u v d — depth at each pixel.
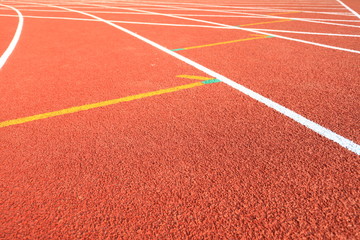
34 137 2.47
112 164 2.10
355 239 1.47
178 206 1.72
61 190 1.88
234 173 1.97
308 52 4.86
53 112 2.89
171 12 10.77
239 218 1.63
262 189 1.82
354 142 2.26
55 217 1.69
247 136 2.38
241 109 2.84
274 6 12.34
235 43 5.64
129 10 11.62
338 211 1.64
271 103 2.95
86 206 1.75
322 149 2.18
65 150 2.29
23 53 5.18
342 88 3.28
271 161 2.07
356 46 5.19
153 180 1.94
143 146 2.30
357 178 1.88
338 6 11.83
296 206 1.69
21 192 1.88
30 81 3.75
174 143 2.32
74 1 16.19
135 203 1.76
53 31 7.31
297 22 8.02
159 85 3.51
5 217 1.69
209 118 2.69
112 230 1.59
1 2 15.77
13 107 3.02
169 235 1.54
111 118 2.75
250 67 4.12
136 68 4.18
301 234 1.51
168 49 5.27
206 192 1.82
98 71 4.08
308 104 2.91
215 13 10.32
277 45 5.40
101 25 8.12
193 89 3.36
